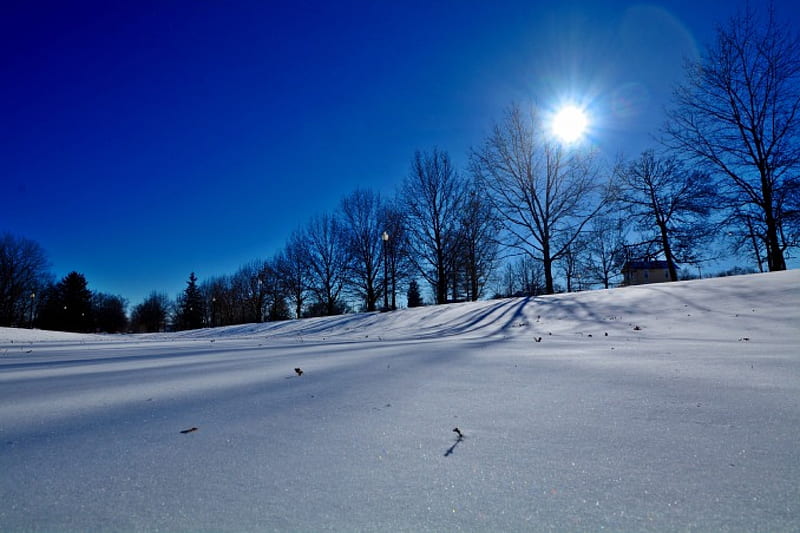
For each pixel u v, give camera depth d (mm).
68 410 2330
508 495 1189
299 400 2441
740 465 1333
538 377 2963
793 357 3396
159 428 1923
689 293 9492
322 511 1128
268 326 25344
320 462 1464
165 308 86188
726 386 2426
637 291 11031
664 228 23141
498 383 2793
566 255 21562
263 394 2648
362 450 1570
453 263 29422
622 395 2316
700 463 1362
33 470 1438
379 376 3221
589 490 1204
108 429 1922
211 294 74562
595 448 1527
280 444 1661
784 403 2006
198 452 1589
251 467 1434
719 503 1105
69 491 1273
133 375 3805
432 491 1226
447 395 2469
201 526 1064
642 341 5574
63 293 67062
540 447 1556
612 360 3668
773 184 16656
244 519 1096
